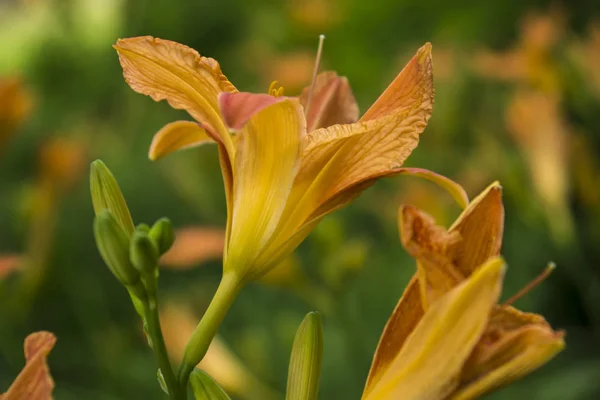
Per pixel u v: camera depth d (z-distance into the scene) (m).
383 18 2.11
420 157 1.42
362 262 1.03
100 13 3.37
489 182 1.22
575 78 1.29
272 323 1.37
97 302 1.35
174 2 3.09
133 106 2.44
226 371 0.95
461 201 0.61
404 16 2.11
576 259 1.24
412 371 0.58
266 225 0.60
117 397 1.24
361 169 0.61
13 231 1.65
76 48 3.21
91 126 2.46
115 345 1.26
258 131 0.59
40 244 1.18
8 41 3.47
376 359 0.59
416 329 0.57
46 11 3.48
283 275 0.99
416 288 0.59
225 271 0.61
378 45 2.12
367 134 0.60
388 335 0.59
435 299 0.58
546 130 1.16
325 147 0.60
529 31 1.31
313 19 1.89
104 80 2.94
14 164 2.13
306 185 0.61
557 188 1.16
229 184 0.61
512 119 1.20
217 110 0.60
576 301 1.33
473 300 0.56
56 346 1.38
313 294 1.01
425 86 0.60
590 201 1.18
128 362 1.28
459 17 2.06
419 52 0.60
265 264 0.61
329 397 1.23
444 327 0.57
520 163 1.20
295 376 0.62
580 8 1.85
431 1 2.09
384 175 0.61
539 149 1.17
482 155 1.27
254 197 0.60
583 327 1.33
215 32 3.02
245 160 0.60
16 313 1.14
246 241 0.61
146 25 3.13
